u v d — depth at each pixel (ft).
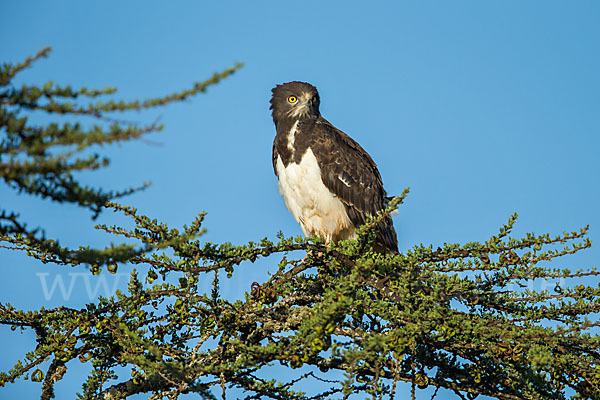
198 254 34.01
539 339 31.78
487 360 36.17
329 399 34.09
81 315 34.60
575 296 35.37
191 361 34.53
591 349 33.53
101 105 17.30
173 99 17.04
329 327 28.68
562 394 35.47
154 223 33.27
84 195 19.53
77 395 35.73
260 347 30.27
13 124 17.26
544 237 33.65
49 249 22.21
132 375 33.71
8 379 32.65
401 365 35.01
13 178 17.97
